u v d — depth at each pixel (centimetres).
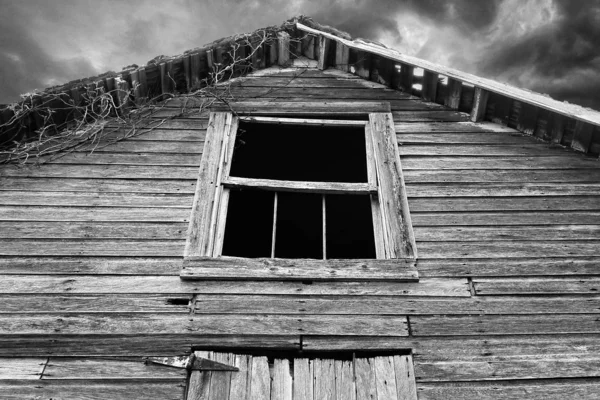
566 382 363
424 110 551
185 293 396
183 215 447
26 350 367
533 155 504
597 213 460
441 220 450
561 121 492
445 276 412
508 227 447
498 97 516
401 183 474
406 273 409
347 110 542
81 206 450
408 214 451
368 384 357
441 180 482
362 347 373
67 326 378
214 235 435
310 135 671
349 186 477
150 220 442
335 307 392
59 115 509
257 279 404
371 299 398
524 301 401
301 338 376
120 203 454
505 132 526
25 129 499
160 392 351
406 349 375
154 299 394
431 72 534
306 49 620
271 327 380
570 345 380
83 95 507
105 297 394
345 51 586
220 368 361
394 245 429
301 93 567
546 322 390
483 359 371
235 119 535
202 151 500
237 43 572
